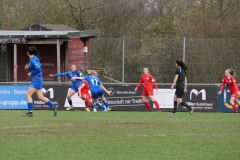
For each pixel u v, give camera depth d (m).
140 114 46.94
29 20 97.31
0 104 53.81
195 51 65.50
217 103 53.00
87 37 72.62
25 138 27.48
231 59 65.12
